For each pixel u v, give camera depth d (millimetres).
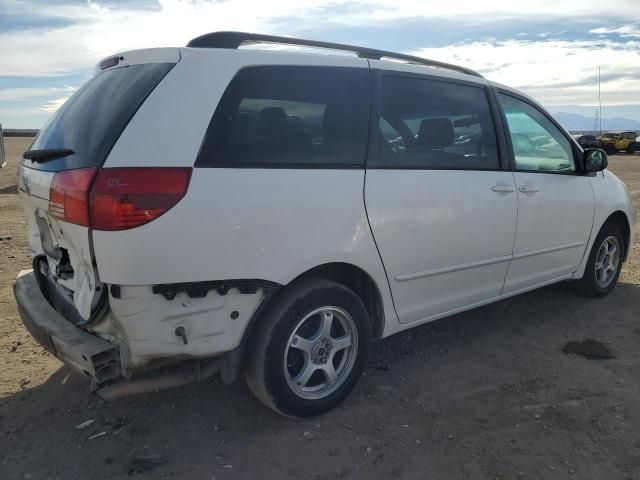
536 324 4578
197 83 2662
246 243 2674
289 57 3000
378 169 3213
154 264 2457
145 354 2545
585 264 4918
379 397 3381
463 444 2902
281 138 2875
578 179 4648
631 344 4184
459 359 3920
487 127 3904
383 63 3379
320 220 2920
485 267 3898
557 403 3305
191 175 2533
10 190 13242
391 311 3396
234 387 3482
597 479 2629
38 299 3176
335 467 2719
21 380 3561
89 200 2420
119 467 2723
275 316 2857
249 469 2701
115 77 2898
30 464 2740
